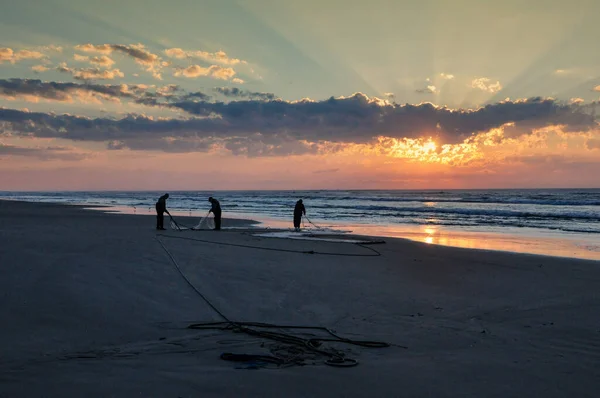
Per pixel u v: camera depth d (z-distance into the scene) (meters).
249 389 5.19
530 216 41.72
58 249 13.82
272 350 6.62
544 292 10.66
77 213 41.47
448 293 10.49
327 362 6.10
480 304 9.54
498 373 5.85
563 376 5.77
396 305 9.41
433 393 5.22
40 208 52.75
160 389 5.11
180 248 15.26
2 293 8.85
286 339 7.06
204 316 8.35
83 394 4.92
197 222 30.88
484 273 12.92
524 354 6.59
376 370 5.90
